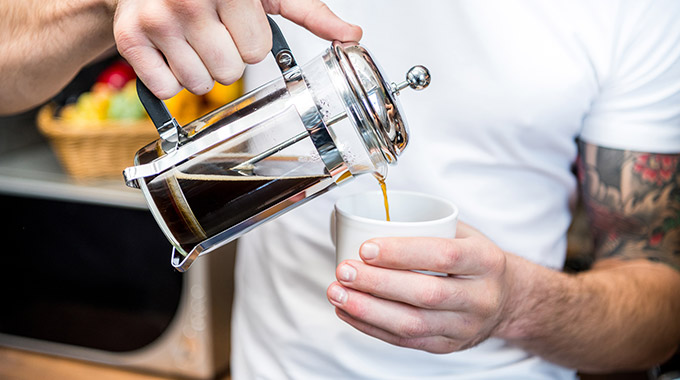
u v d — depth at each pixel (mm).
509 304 694
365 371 822
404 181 813
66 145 1404
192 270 1367
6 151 1674
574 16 748
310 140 603
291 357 853
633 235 837
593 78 762
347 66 591
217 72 604
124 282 1419
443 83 780
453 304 611
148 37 593
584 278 784
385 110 596
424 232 606
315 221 837
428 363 813
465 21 762
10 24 727
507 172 799
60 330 1488
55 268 1456
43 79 761
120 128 1393
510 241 815
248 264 915
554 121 769
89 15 708
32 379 1425
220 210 613
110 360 1471
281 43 614
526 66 756
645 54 753
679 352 1077
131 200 1361
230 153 604
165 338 1419
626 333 785
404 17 780
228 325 1455
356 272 593
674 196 810
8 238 1472
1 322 1526
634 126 779
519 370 818
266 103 604
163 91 605
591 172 823
